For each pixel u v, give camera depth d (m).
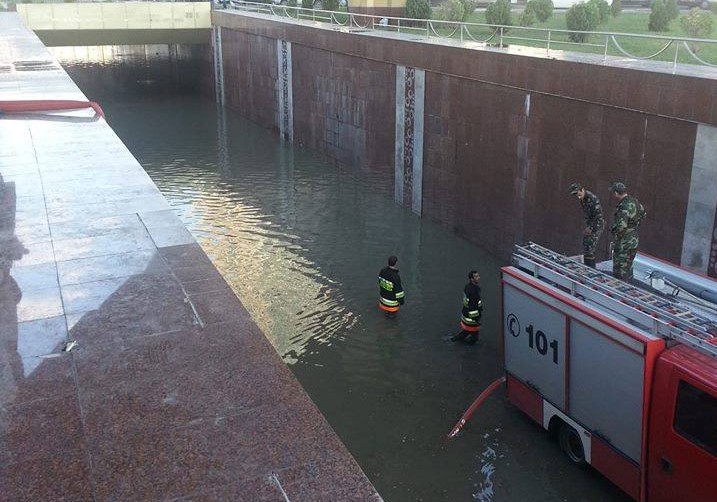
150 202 10.03
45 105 16.81
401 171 23.08
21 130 14.86
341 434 10.69
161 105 45.44
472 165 19.16
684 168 12.82
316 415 5.14
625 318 8.47
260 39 36.12
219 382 5.55
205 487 4.44
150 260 7.94
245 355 5.94
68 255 8.09
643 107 13.41
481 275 17.30
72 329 6.39
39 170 11.70
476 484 9.50
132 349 6.05
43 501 4.33
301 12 40.12
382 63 23.45
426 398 11.66
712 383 7.16
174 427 5.01
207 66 46.91
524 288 9.93
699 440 7.43
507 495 9.27
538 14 27.58
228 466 4.62
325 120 29.30
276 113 35.41
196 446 4.82
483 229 19.05
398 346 13.45
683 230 13.03
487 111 18.20
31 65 23.62
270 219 21.88
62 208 9.74
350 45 25.62
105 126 15.27
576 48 23.66
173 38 45.44
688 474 7.63
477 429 10.72
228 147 33.00
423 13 32.19
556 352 9.52
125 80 55.94
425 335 13.91
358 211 22.70
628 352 8.19
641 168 13.77
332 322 14.51
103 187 10.73
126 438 4.90
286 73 33.06
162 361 5.86
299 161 29.97
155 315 6.64
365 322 14.51
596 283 8.98
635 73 13.50
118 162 12.22
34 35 33.12
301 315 14.84
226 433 4.95
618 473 8.75
